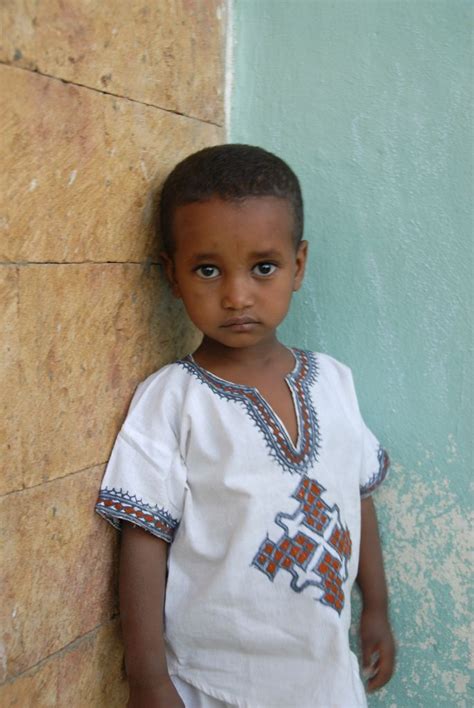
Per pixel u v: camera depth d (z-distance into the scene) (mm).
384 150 1554
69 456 1307
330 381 1521
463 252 1511
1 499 1189
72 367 1296
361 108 1564
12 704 1251
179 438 1384
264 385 1421
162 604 1396
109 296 1363
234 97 1673
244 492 1342
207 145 1613
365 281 1599
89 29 1253
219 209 1297
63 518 1307
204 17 1556
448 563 1603
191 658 1399
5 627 1224
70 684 1363
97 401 1359
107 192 1329
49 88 1188
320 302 1643
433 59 1496
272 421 1387
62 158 1226
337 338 1639
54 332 1251
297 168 1633
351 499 1475
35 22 1154
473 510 1565
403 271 1564
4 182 1130
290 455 1384
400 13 1514
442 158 1508
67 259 1261
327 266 1628
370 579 1606
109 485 1370
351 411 1517
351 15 1554
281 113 1636
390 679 1656
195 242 1320
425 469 1595
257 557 1342
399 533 1635
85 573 1369
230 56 1659
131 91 1363
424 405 1580
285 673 1361
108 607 1434
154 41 1409
